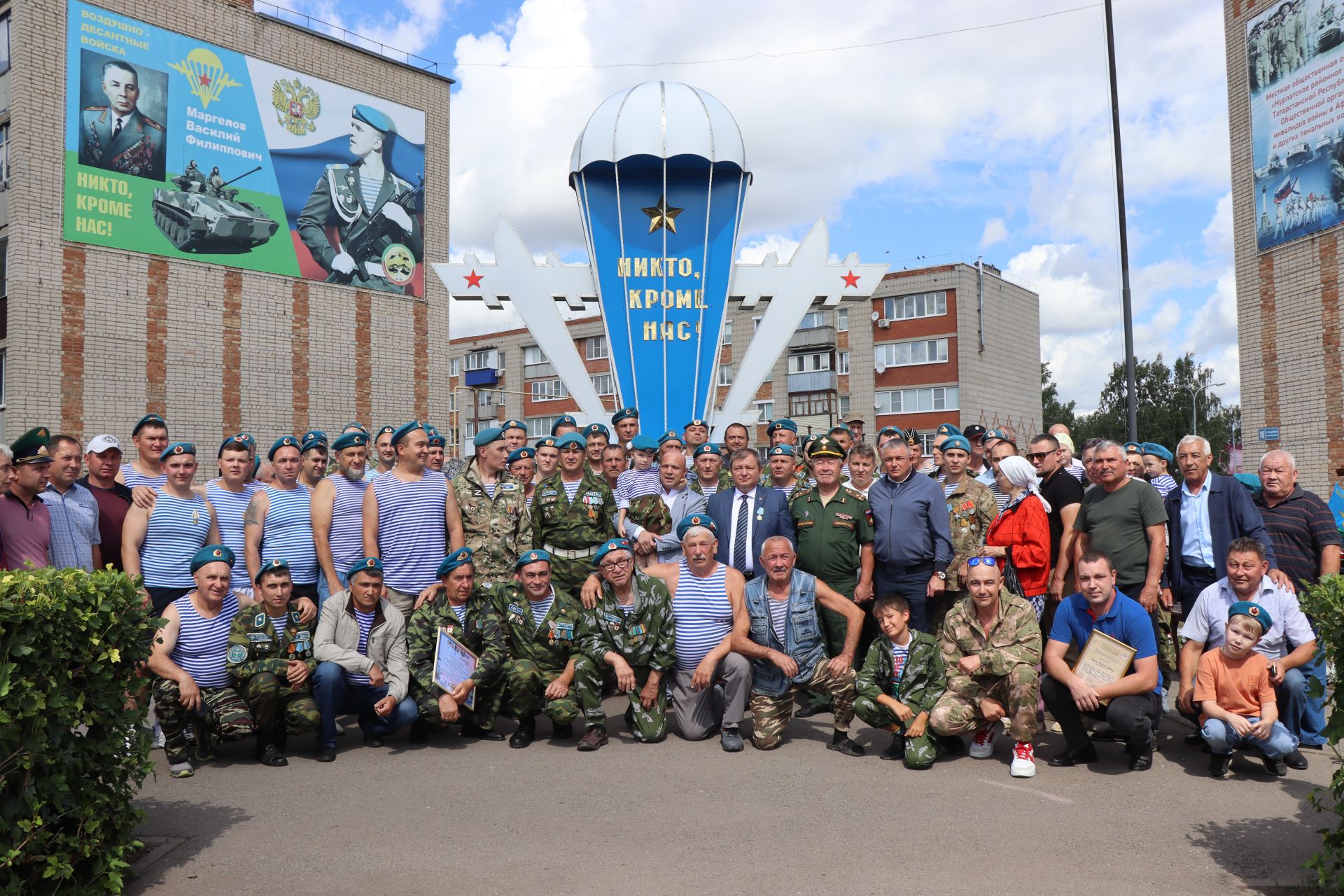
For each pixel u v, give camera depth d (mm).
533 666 6156
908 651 5734
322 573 7203
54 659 3590
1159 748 5961
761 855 4113
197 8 23234
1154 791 5043
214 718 5688
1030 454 7273
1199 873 3896
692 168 10789
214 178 23578
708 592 6207
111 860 3744
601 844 4273
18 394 20688
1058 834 4375
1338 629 3617
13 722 3443
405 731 6656
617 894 3715
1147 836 4332
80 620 3695
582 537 7109
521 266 10789
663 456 7461
